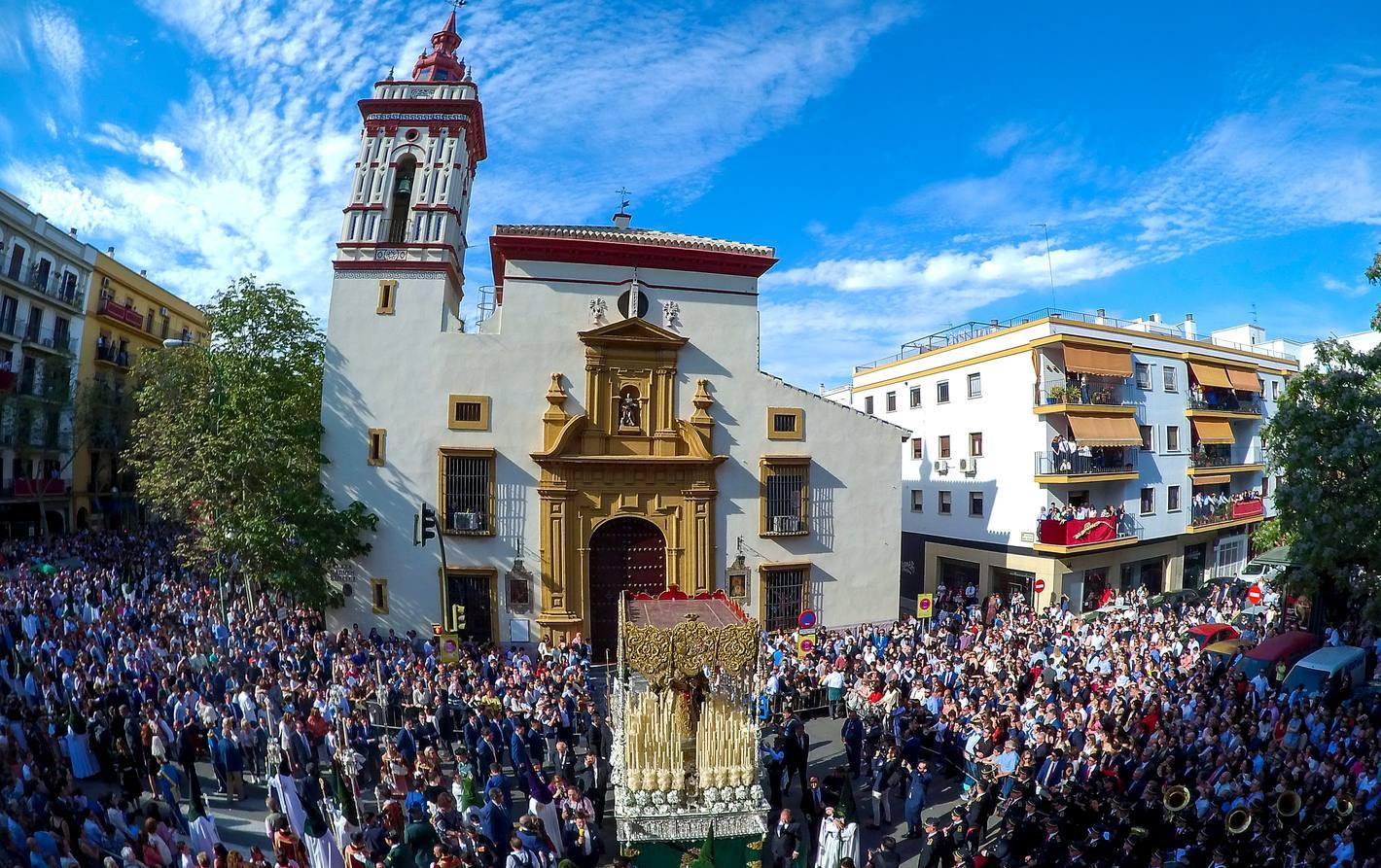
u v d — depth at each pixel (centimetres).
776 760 1875
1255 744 1869
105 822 1441
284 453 2812
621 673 1997
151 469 3322
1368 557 2664
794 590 3272
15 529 4653
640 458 3083
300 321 3048
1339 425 2686
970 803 1734
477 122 3350
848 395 5553
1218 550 4791
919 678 2339
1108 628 2994
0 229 4416
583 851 1559
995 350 4106
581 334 3081
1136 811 1594
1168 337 4425
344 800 1622
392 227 3194
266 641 2525
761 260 3247
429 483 3005
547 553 3047
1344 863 1348
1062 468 3806
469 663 2517
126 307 5500
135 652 2216
